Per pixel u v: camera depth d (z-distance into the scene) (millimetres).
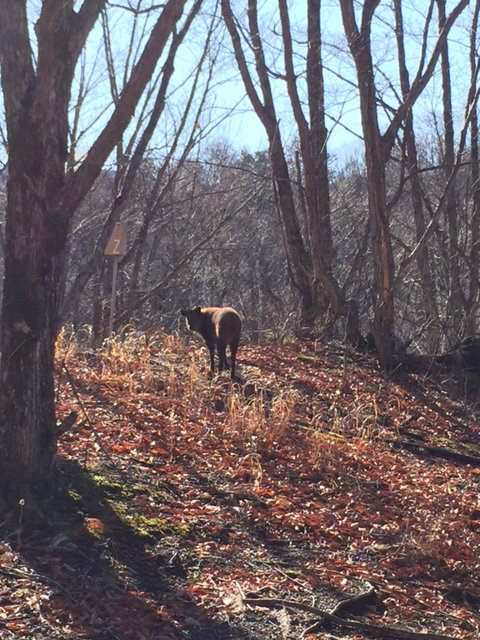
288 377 12883
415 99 14430
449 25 14180
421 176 22688
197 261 29500
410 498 8992
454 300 18156
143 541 6531
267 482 8391
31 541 5988
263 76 16469
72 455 7578
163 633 5395
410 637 5934
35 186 6164
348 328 15680
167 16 6125
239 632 5633
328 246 16531
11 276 6273
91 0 6387
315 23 16500
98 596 5594
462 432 12531
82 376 10094
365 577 6898
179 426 9211
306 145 14961
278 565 6801
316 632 5836
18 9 6160
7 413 6352
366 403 12461
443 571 7348
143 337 12992
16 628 4934
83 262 26078
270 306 29750
